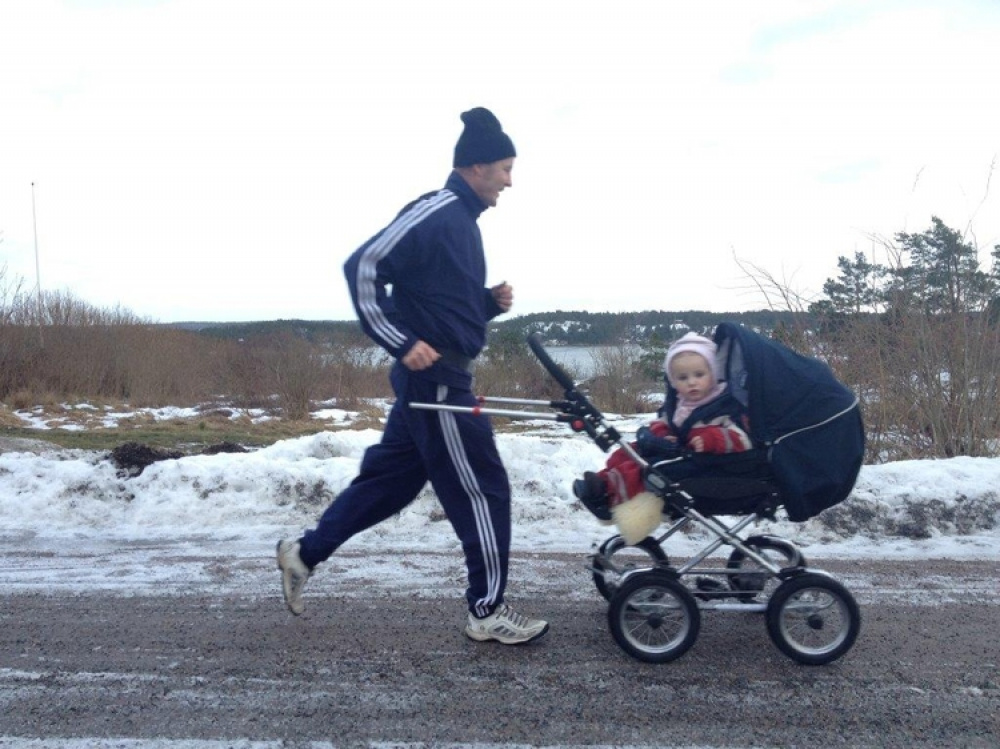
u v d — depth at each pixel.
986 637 4.31
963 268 8.51
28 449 8.73
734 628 4.43
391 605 4.70
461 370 3.98
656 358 17.23
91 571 5.27
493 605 4.12
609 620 3.97
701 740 3.32
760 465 3.95
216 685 3.76
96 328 16.72
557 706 3.58
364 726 3.41
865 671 3.92
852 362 8.57
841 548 5.77
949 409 8.29
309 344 16.48
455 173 4.07
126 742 3.29
